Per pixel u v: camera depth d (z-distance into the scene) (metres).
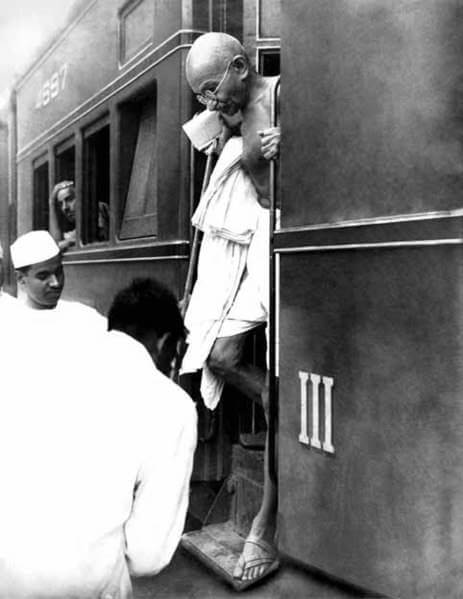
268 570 2.21
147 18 2.96
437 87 1.72
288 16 2.19
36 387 1.40
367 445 1.92
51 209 3.83
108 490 1.35
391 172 1.83
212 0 2.67
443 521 1.74
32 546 1.34
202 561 2.37
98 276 3.35
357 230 1.92
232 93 2.42
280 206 2.26
